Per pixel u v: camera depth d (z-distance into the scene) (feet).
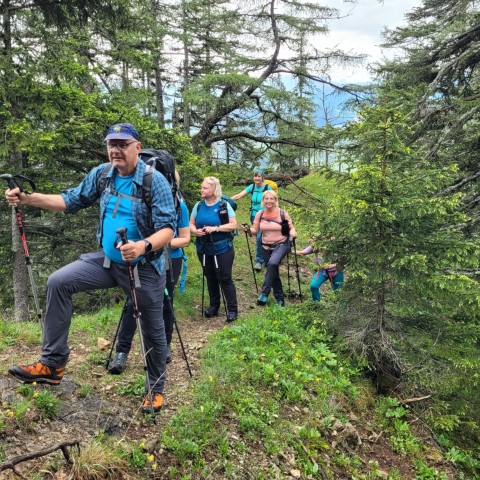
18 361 15.43
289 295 31.53
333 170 21.58
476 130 31.45
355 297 21.15
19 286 30.45
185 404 14.20
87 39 37.76
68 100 28.37
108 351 17.67
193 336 22.11
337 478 14.49
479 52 34.27
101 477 10.30
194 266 39.50
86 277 11.50
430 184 19.15
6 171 28.07
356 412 18.04
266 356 18.80
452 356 19.34
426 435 18.37
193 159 33.27
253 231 27.55
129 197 11.30
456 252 18.66
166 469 11.43
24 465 10.00
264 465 13.14
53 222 33.06
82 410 12.44
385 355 20.81
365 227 19.40
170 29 63.52
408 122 32.01
